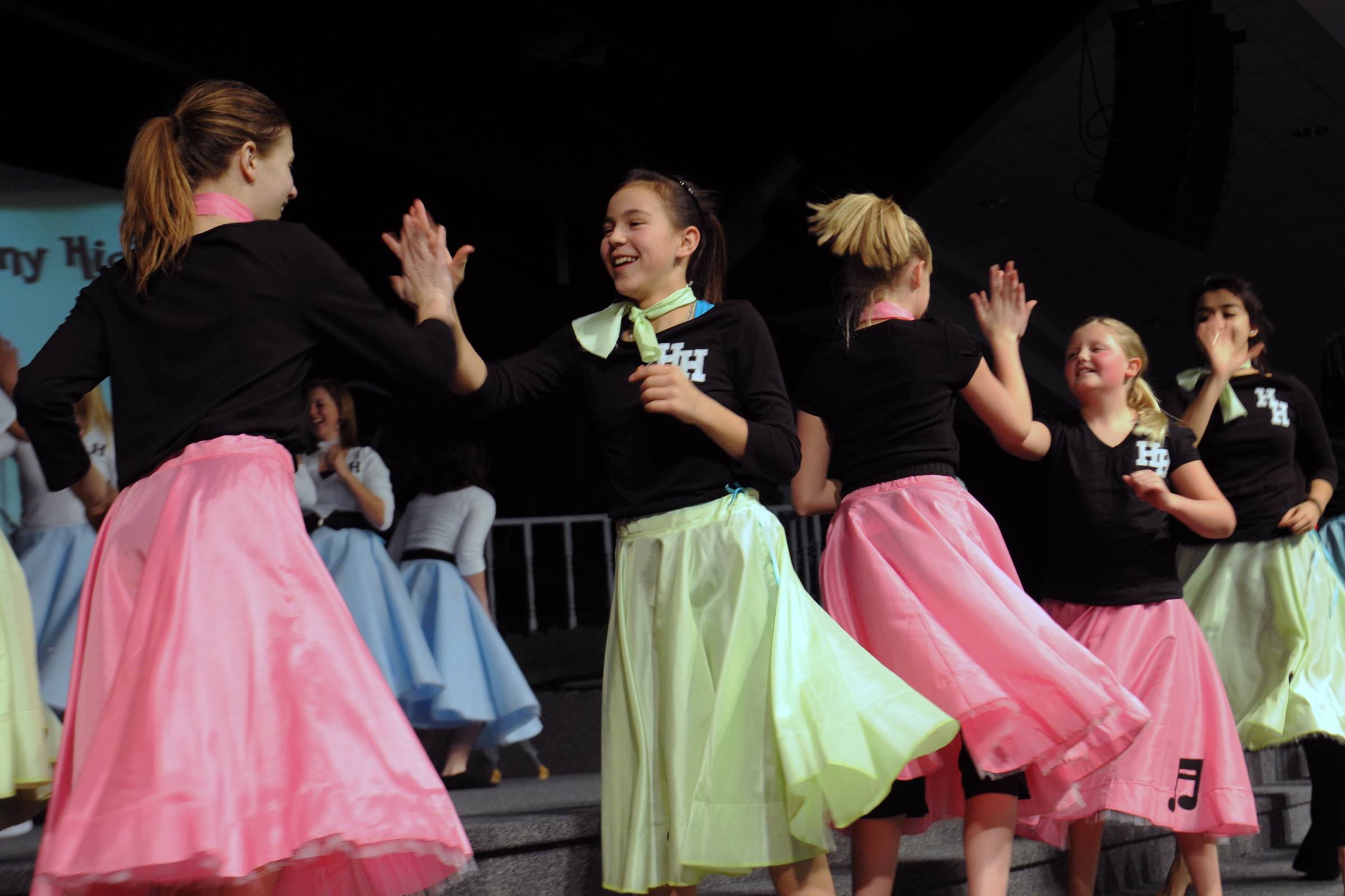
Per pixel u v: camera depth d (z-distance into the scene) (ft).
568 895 8.04
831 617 8.41
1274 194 37.29
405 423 14.39
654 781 6.98
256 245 6.16
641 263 7.70
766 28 28.73
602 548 30.71
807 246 33.78
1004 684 7.76
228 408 6.02
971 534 8.29
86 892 5.47
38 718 7.83
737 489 7.39
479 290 34.78
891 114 30.32
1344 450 14.28
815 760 6.69
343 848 5.55
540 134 28.66
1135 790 9.37
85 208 22.33
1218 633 12.07
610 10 27.22
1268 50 30.04
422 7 25.57
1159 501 9.75
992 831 7.91
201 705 5.43
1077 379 10.44
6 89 21.58
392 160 29.48
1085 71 29.60
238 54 22.04
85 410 14.88
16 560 8.10
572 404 35.27
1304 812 15.84
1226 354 11.90
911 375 8.48
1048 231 39.65
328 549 12.77
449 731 15.52
